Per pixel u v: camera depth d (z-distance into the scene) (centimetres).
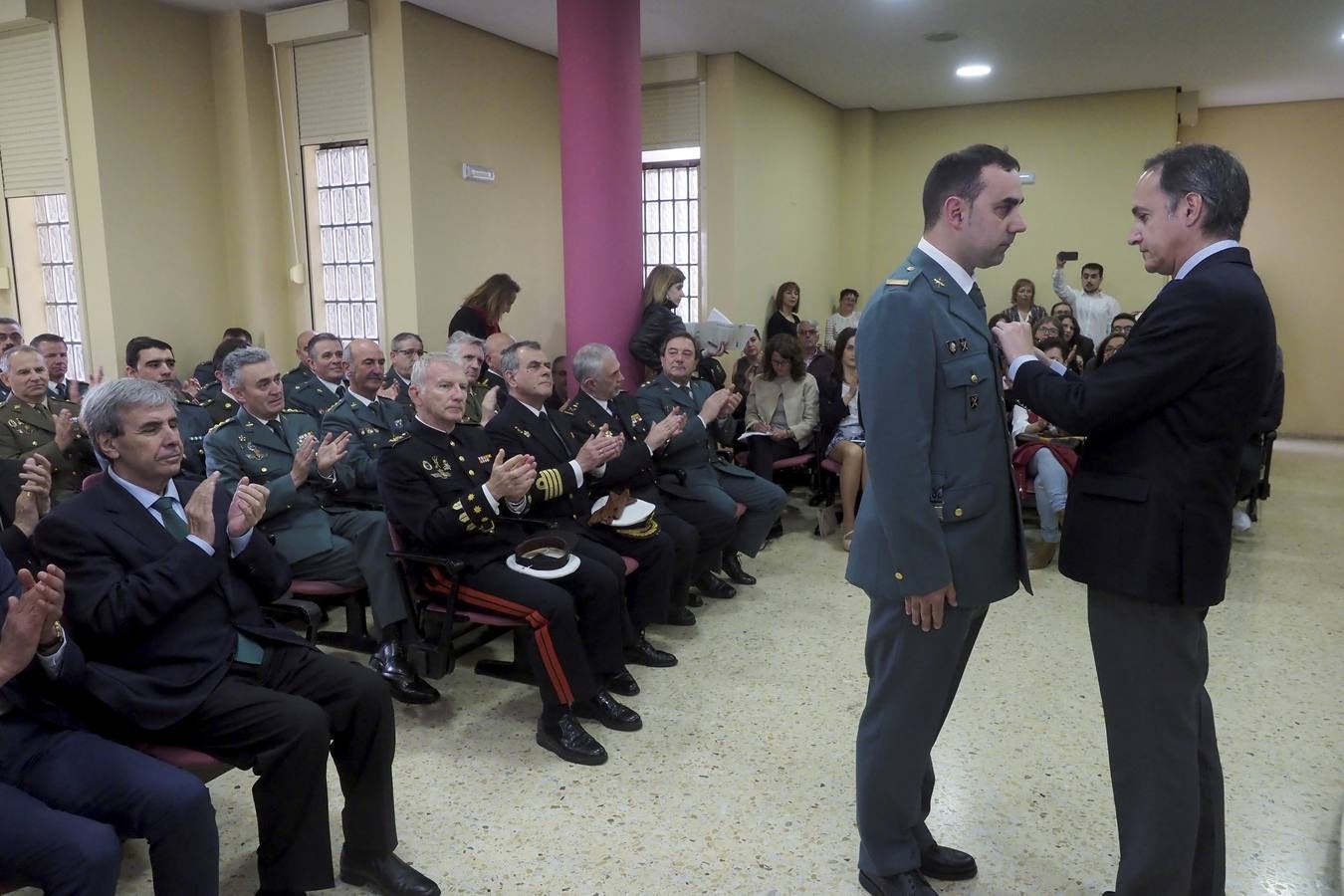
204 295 566
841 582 407
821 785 238
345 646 325
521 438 314
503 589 255
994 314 831
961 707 281
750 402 510
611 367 349
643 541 312
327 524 304
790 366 496
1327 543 469
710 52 632
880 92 764
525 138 612
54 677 163
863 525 179
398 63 514
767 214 702
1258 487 512
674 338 388
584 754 250
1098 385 157
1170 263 163
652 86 661
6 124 532
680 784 239
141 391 182
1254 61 662
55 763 162
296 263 575
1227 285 150
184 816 159
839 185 849
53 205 539
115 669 173
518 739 265
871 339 164
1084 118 779
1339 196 807
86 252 520
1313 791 232
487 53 573
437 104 537
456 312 553
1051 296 810
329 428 342
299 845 179
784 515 531
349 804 194
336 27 512
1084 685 297
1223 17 555
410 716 280
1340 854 200
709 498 370
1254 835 214
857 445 461
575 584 271
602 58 420
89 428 182
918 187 845
